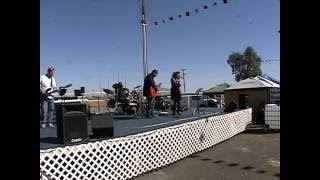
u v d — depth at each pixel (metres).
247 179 8.29
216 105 26.97
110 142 7.93
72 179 7.16
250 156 11.03
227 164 9.90
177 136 10.41
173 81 14.07
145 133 9.03
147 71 15.78
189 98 19.64
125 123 11.48
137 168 8.68
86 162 7.40
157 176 8.68
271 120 17.16
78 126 7.50
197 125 11.70
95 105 16.25
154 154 9.32
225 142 13.93
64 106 7.40
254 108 19.12
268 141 14.05
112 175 7.97
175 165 9.86
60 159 6.93
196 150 11.50
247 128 17.73
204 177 8.52
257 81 19.47
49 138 8.39
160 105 16.69
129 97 16.12
